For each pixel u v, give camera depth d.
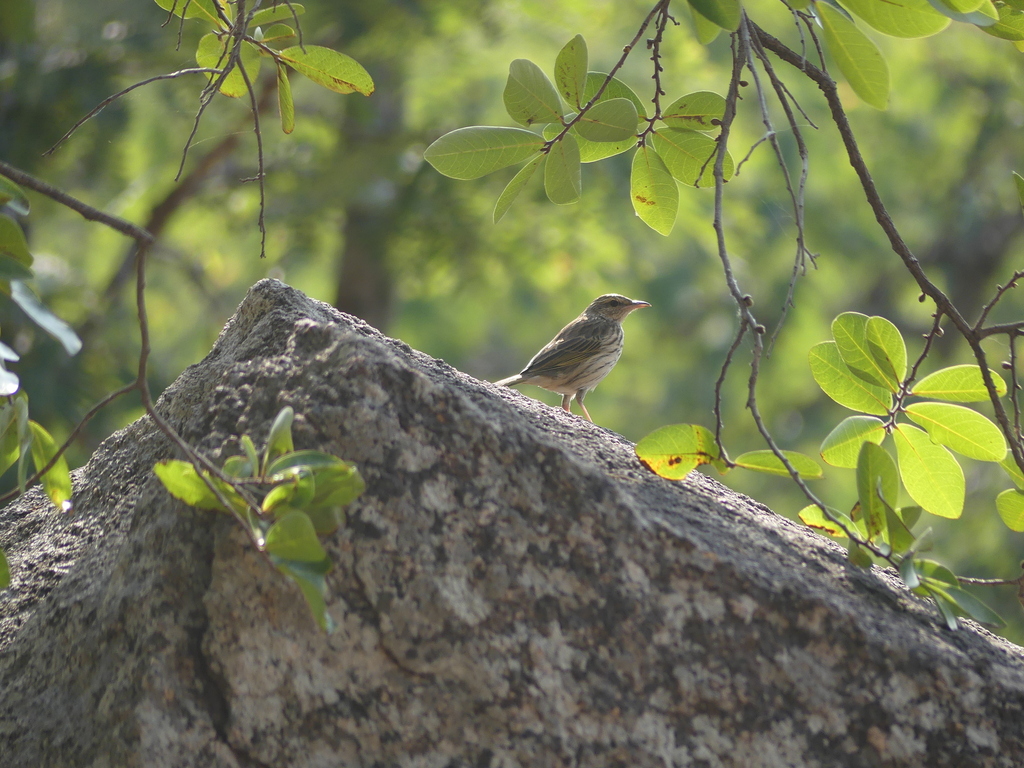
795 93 23.50
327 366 5.67
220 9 6.59
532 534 5.38
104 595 5.62
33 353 15.32
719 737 5.24
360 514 5.31
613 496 5.46
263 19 6.41
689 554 5.39
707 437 6.09
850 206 29.00
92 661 5.39
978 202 31.55
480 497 5.41
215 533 5.25
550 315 29.34
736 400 31.28
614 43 19.66
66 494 5.95
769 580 5.42
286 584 5.16
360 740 5.14
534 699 5.20
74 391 15.35
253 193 20.20
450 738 5.16
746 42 5.79
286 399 5.65
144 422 6.85
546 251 20.81
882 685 5.32
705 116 6.59
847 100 25.03
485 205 19.84
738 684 5.29
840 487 27.83
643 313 30.61
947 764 5.26
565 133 6.17
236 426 5.69
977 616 5.68
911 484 7.12
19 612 6.19
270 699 5.14
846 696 5.30
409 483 5.38
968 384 6.80
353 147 20.36
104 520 6.46
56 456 4.79
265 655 5.16
